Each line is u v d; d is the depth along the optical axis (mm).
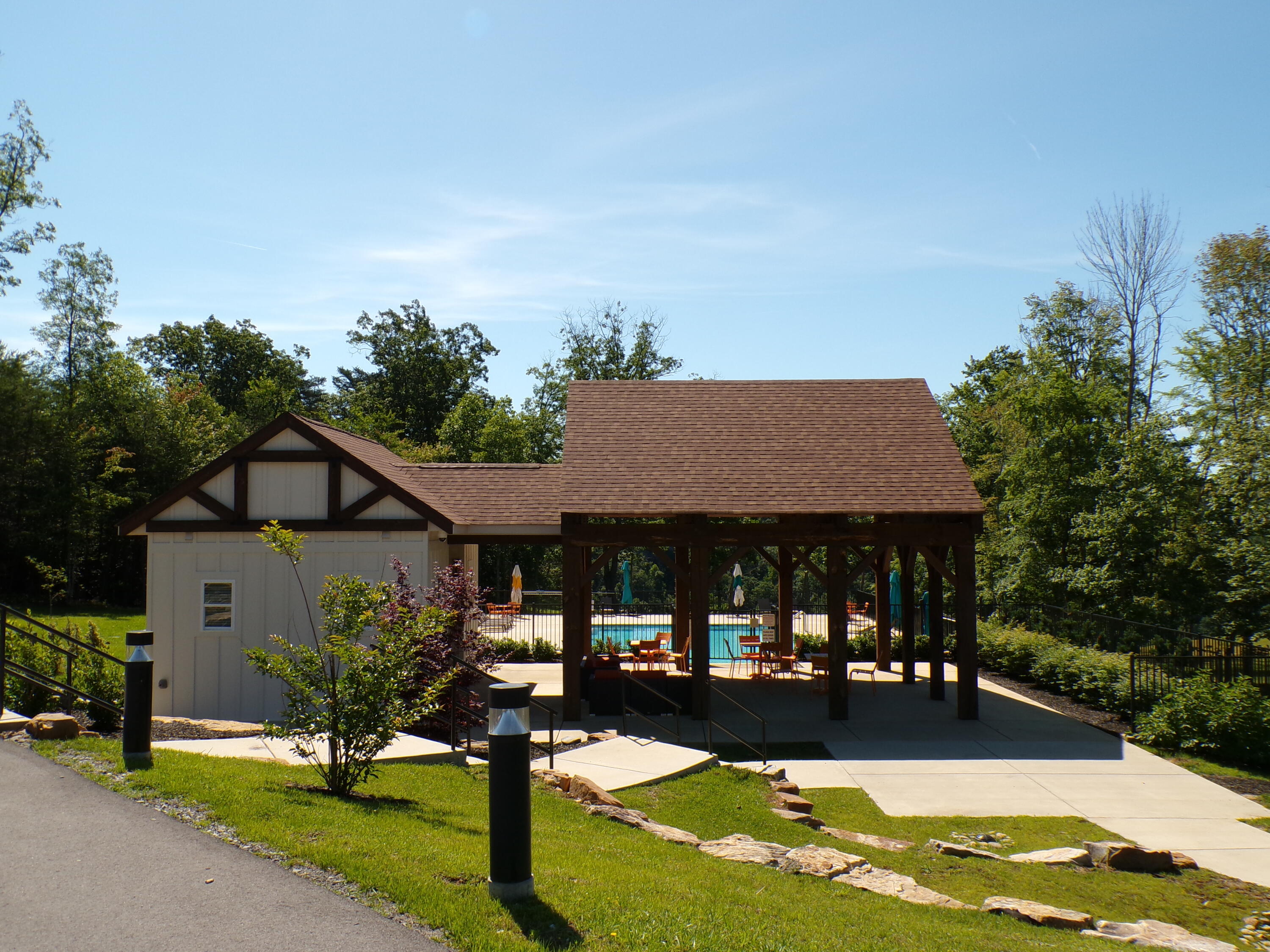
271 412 61312
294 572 17375
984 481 31922
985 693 21328
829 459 19594
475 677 13883
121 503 39344
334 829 7188
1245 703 15273
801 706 19547
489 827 7371
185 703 17188
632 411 21312
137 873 6113
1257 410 23188
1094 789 13281
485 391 69875
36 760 8859
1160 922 7926
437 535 19797
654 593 57250
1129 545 24531
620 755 13000
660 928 5781
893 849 10211
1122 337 40562
